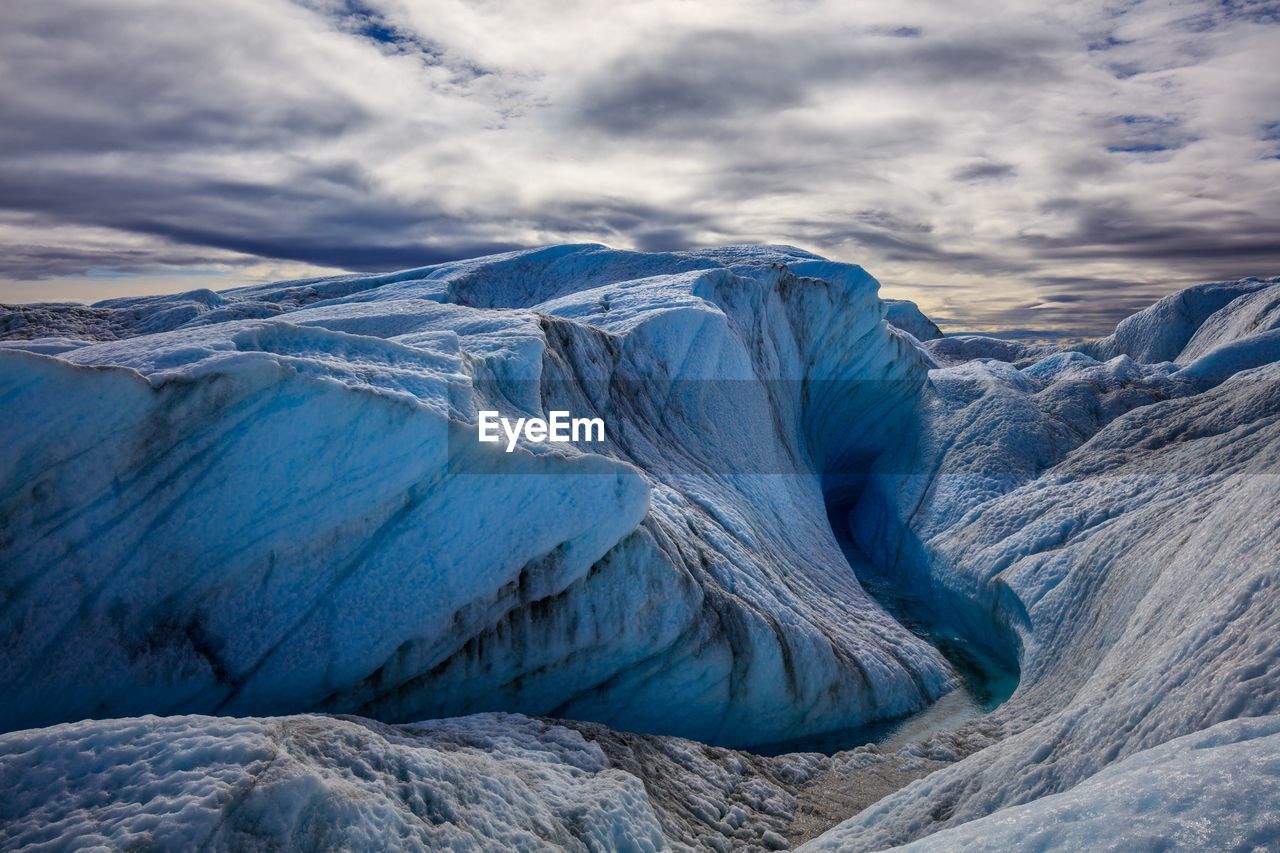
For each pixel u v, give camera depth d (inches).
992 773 248.8
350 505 300.2
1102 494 609.9
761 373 842.2
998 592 564.7
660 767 310.7
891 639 534.0
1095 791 144.9
